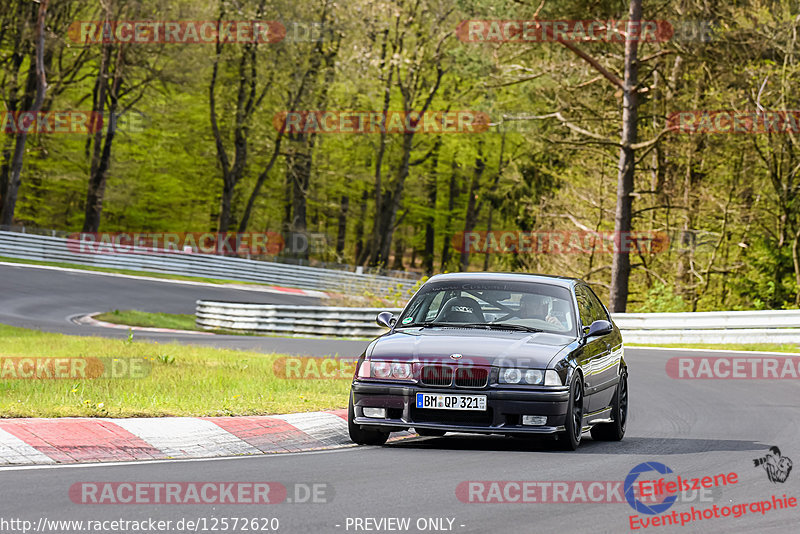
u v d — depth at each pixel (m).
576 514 24.42
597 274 178.88
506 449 36.09
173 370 54.97
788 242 143.50
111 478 27.97
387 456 33.84
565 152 159.50
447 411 34.38
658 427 44.34
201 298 153.38
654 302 129.00
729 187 153.00
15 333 83.62
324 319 111.50
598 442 39.44
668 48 123.50
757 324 91.19
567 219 172.12
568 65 134.50
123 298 142.50
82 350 67.12
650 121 152.88
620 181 122.81
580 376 35.88
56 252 174.88
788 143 141.00
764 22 127.31
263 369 58.31
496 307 39.09
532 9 127.94
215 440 35.19
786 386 62.25
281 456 33.69
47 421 34.28
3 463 29.77
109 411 37.66
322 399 45.78
